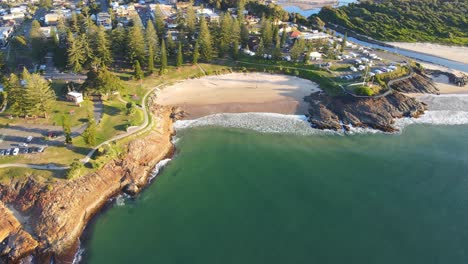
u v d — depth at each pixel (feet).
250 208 215.31
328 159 269.44
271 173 250.57
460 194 231.09
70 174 215.10
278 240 191.52
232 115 332.60
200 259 179.11
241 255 181.68
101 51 373.61
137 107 312.09
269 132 307.78
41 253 180.14
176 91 367.66
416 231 199.21
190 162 262.88
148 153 260.42
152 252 183.52
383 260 179.63
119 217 207.92
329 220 206.08
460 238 194.90
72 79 353.92
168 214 210.18
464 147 290.35
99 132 265.54
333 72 401.70
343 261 178.50
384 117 328.70
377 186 237.86
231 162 263.29
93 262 177.68
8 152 233.35
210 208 215.31
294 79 400.67
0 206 199.52
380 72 397.39
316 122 321.52
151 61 379.76
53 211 195.52
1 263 175.63
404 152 281.33
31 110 274.57
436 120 335.26
